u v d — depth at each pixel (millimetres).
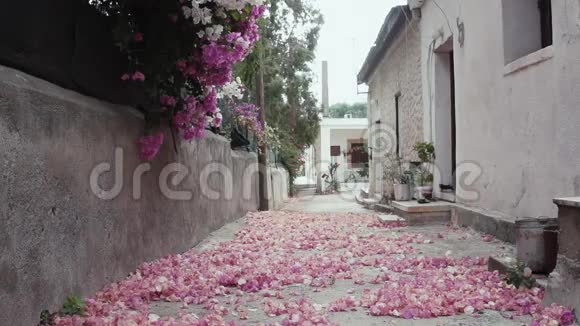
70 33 3611
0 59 2934
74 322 2891
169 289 3867
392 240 6637
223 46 4543
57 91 3299
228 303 3746
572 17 4391
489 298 3537
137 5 4293
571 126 4457
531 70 5281
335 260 5242
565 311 3004
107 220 3824
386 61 14367
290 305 3527
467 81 7277
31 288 2775
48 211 2982
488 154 6566
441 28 8484
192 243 6129
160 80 4496
